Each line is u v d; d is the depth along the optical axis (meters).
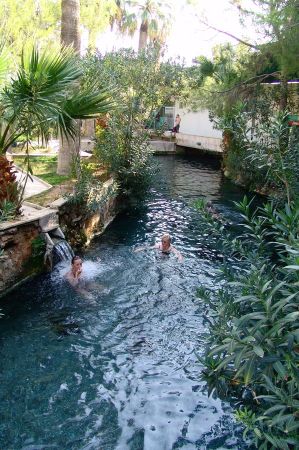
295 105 15.56
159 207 14.34
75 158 12.34
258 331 3.20
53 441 4.50
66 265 8.68
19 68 7.25
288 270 3.56
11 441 4.47
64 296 7.64
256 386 4.30
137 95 13.51
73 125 8.28
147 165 13.54
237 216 13.05
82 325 6.77
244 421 3.36
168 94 14.79
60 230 8.82
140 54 14.07
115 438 4.56
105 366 5.79
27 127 7.55
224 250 4.82
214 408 4.98
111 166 12.96
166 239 9.83
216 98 16.06
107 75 12.56
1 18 17.12
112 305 7.43
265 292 3.53
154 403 5.10
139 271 8.83
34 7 19.09
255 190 17.17
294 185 4.93
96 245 10.38
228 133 19.75
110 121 13.21
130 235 11.30
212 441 4.54
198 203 4.83
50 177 12.55
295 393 3.10
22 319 6.85
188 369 5.78
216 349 3.40
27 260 8.06
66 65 7.45
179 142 27.39
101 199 10.76
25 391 5.23
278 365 3.02
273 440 3.19
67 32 12.13
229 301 4.29
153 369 5.76
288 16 11.50
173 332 6.67
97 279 8.39
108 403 5.09
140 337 6.52
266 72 17.00
